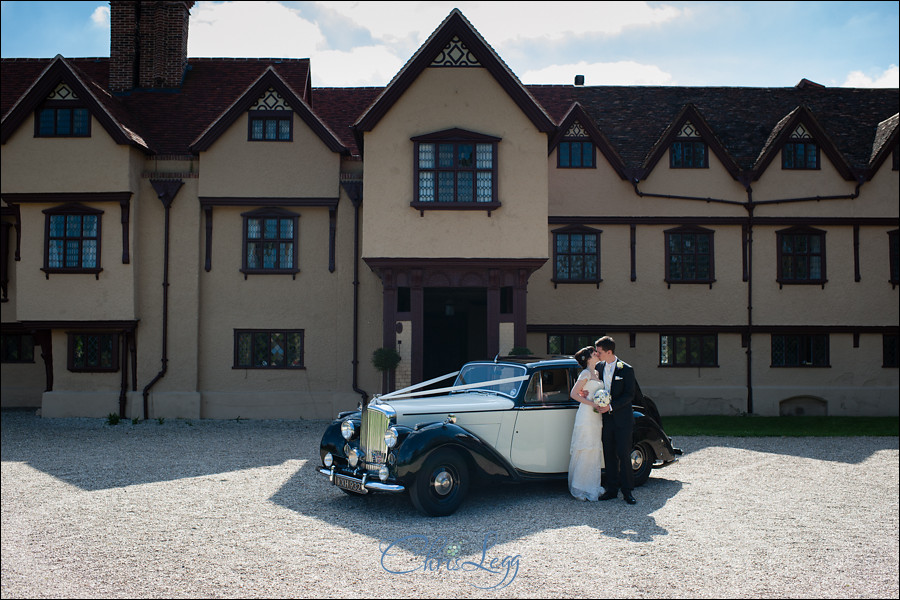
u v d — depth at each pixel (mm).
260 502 8578
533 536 7000
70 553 6469
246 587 5535
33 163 17562
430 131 15977
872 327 19781
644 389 19516
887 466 11391
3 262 19969
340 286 18094
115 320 17578
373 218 15781
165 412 17750
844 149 20906
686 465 11430
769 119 21797
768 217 19812
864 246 19953
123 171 17578
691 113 19812
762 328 19656
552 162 19766
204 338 18156
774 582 5734
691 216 19750
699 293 19719
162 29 21719
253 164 18172
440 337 23703
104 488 9398
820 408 19781
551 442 8953
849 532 7320
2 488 9398
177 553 6449
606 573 5875
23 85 21812
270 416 18016
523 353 15109
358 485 8047
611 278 19641
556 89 22953
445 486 7910
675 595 5387
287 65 22703
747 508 8344
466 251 15758
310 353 18188
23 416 17969
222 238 18312
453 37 16172
